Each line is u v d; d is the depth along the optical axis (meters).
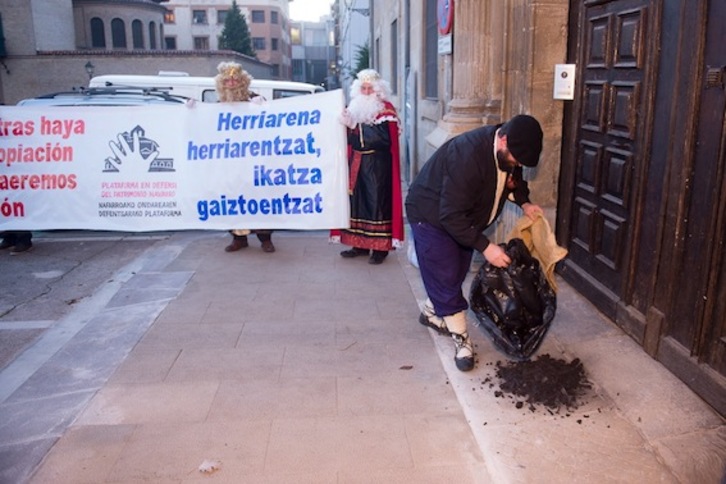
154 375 3.65
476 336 4.09
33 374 3.69
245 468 2.76
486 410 3.18
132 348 4.02
